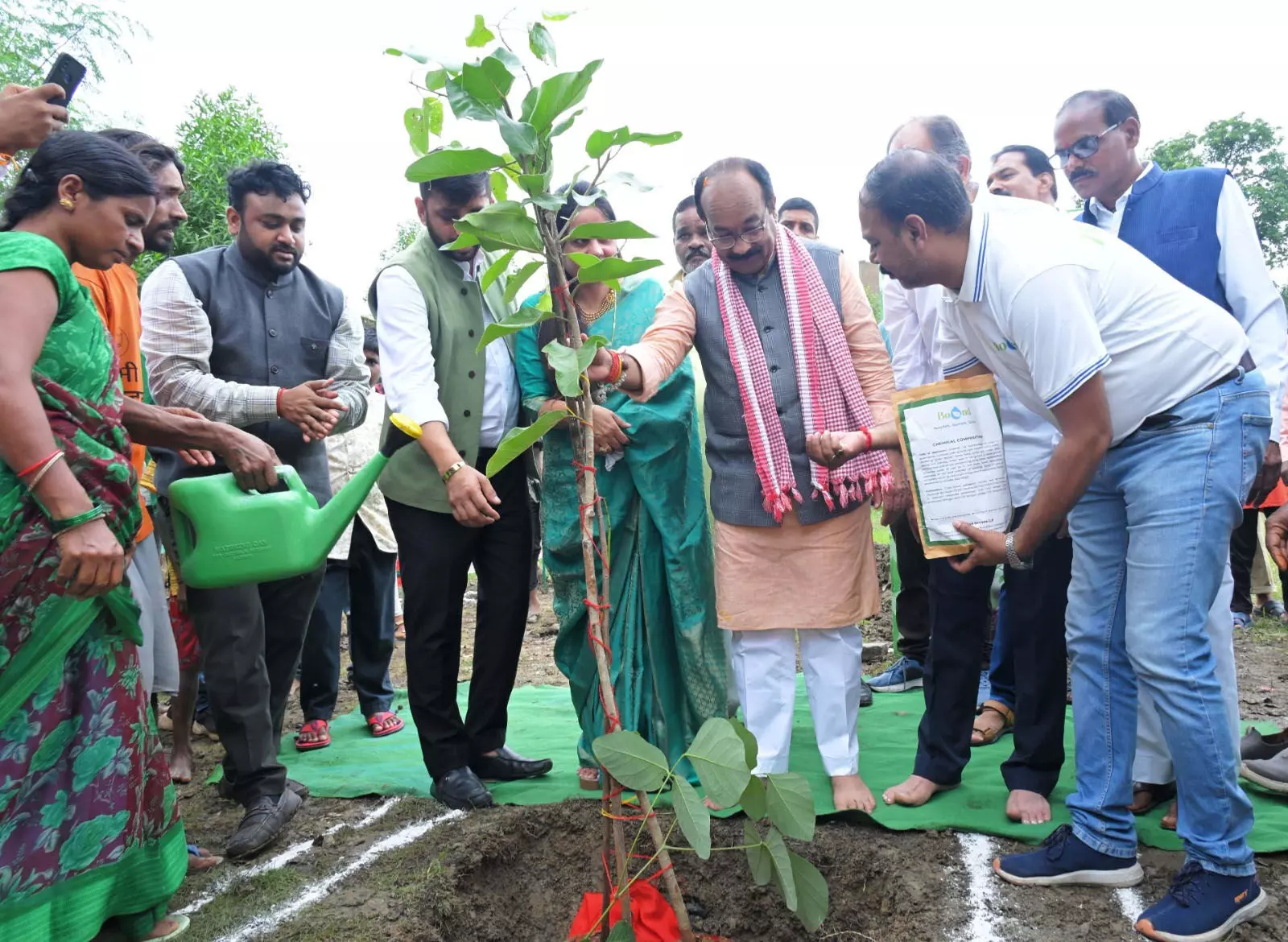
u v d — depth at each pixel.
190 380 2.98
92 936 2.08
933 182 2.18
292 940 2.28
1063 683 2.80
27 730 1.99
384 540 4.07
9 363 1.87
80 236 2.13
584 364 1.90
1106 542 2.41
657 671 3.04
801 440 2.88
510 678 3.29
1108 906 2.34
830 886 2.57
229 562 2.47
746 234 2.79
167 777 2.33
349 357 3.39
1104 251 2.25
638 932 2.23
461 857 2.65
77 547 1.92
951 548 2.45
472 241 1.97
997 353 2.32
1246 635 5.18
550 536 3.11
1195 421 2.21
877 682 4.43
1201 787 2.17
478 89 1.89
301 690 3.91
